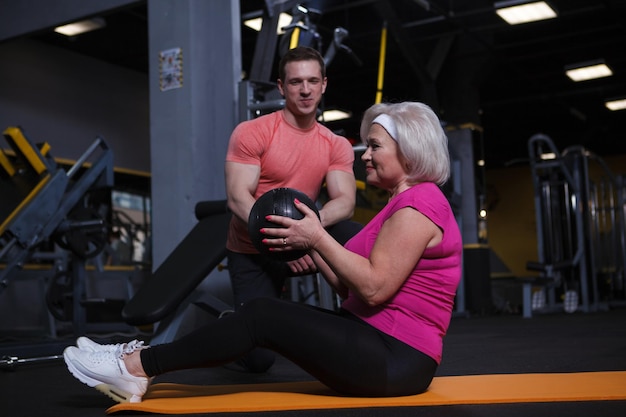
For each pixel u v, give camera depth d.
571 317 6.17
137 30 7.79
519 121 11.72
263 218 1.40
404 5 7.17
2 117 7.31
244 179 2.20
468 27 7.60
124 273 5.54
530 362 2.50
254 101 3.65
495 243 13.95
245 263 2.29
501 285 9.92
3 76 7.36
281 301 1.46
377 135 1.51
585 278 7.03
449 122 8.14
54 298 4.38
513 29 7.87
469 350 3.13
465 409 1.40
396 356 1.46
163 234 3.67
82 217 4.27
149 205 8.48
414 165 1.47
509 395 1.56
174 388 1.76
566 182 7.19
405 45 7.11
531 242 13.66
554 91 10.09
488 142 12.93
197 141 3.64
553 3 7.00
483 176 8.02
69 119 8.02
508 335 4.12
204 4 3.77
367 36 7.84
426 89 7.52
